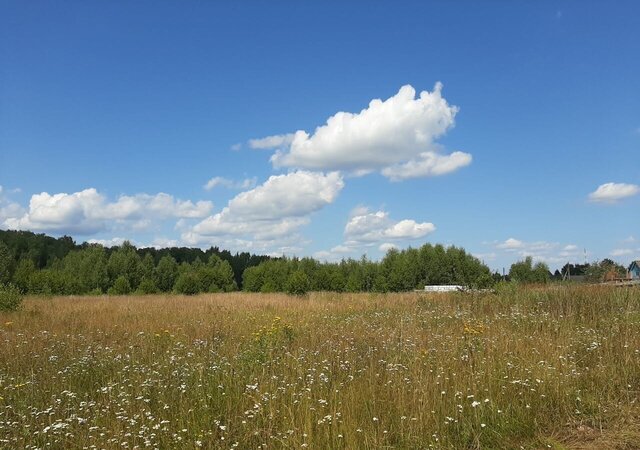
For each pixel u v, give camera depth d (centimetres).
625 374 656
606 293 1420
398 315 1480
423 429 520
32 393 656
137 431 513
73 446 497
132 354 907
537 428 524
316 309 1953
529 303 1430
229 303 2398
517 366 677
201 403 595
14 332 1211
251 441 505
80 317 1641
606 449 470
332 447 484
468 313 1346
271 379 658
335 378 696
